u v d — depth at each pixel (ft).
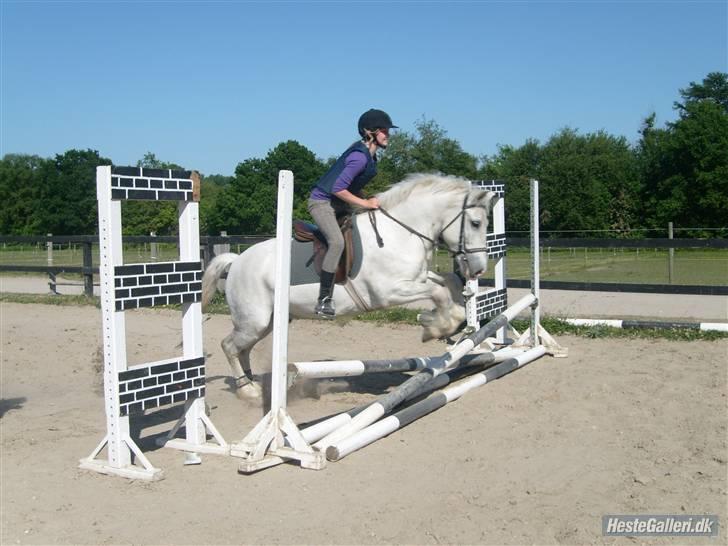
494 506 12.85
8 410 21.33
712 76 180.55
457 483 14.05
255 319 19.70
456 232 18.74
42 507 13.73
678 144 131.44
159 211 138.92
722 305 38.37
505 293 28.76
